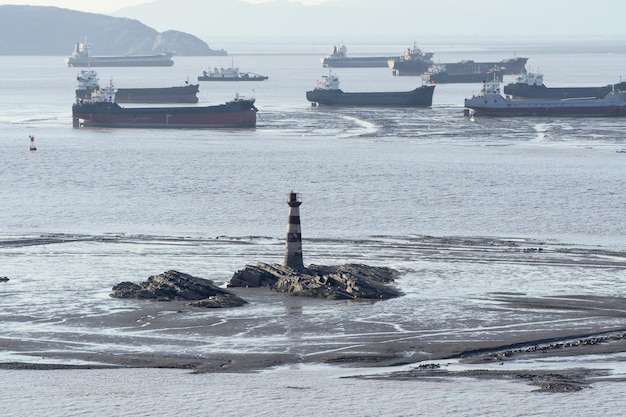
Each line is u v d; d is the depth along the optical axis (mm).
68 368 154625
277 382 148000
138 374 151750
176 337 172500
